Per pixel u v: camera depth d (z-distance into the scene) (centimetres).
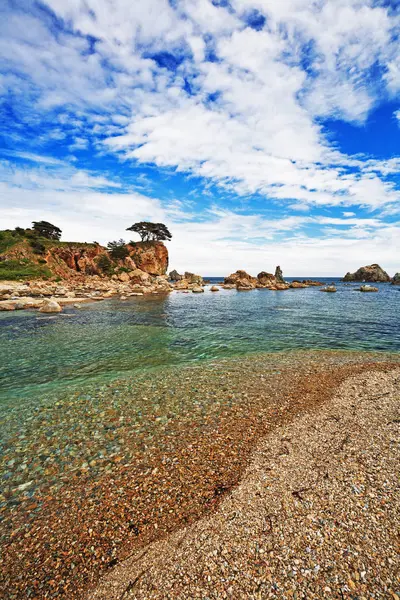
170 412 1043
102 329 2592
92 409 1073
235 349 1955
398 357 1755
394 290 7988
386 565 442
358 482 636
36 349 1928
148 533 546
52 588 451
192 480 686
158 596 425
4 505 622
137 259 11512
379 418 944
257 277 11112
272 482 662
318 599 401
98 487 671
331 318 3272
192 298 5828
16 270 7731
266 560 469
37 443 853
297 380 1362
